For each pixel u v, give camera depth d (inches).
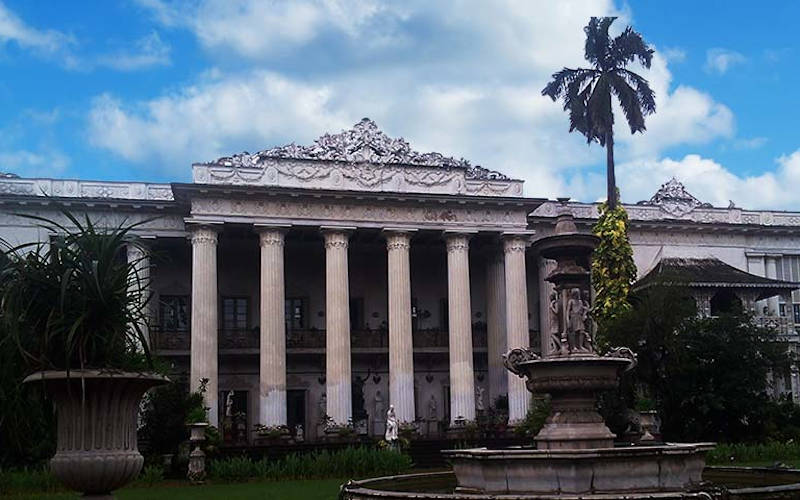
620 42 1674.5
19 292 448.1
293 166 1707.7
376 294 2009.1
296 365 1908.2
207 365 1593.3
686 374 1481.3
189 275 1891.0
